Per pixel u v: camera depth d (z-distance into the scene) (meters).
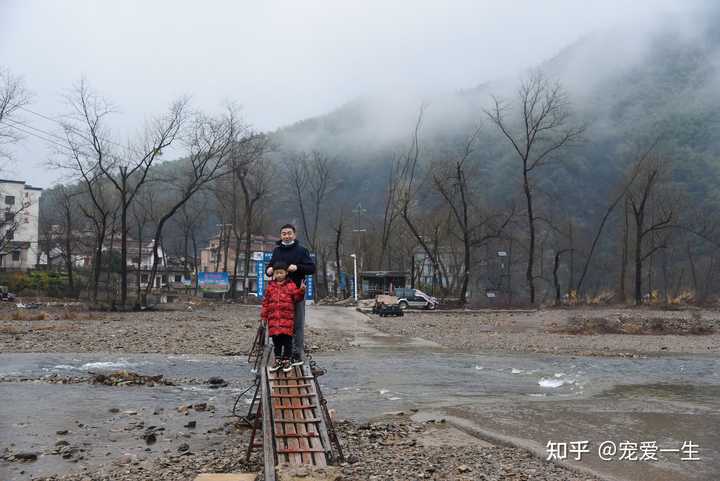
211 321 38.94
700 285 88.81
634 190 70.00
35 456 9.16
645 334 37.12
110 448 9.77
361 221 106.81
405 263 96.25
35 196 92.50
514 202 69.75
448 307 60.97
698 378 19.19
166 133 49.69
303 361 10.07
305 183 85.94
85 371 18.23
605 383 17.81
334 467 8.04
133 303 53.97
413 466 8.66
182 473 8.30
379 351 26.44
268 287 10.09
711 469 8.81
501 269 91.25
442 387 16.72
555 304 61.75
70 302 59.91
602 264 93.50
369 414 12.84
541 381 18.03
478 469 8.60
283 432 8.47
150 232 110.38
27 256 90.44
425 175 76.88
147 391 15.07
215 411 12.72
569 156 99.12
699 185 94.31
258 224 82.38
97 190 66.50
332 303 68.12
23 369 18.33
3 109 43.94
